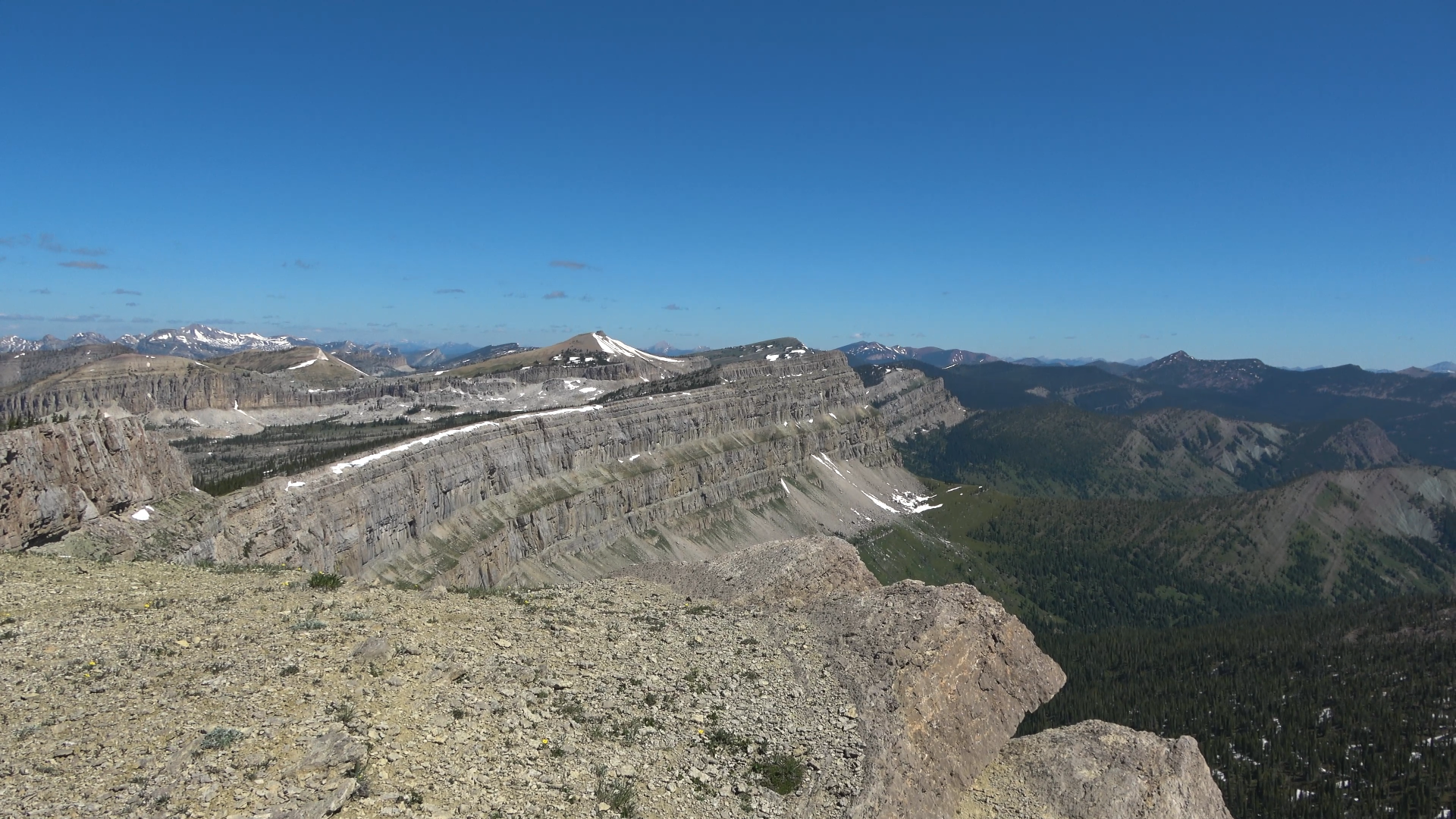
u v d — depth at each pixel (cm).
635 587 4812
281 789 2094
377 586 4294
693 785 2756
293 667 2859
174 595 3700
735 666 3684
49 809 1875
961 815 3584
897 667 3847
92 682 2609
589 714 2998
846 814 2806
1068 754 4159
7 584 3659
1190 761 4362
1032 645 4700
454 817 2192
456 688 2942
